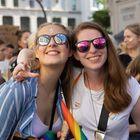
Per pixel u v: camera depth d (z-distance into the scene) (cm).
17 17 2769
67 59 139
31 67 131
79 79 145
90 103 141
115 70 141
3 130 122
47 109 132
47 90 131
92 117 140
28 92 124
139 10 907
